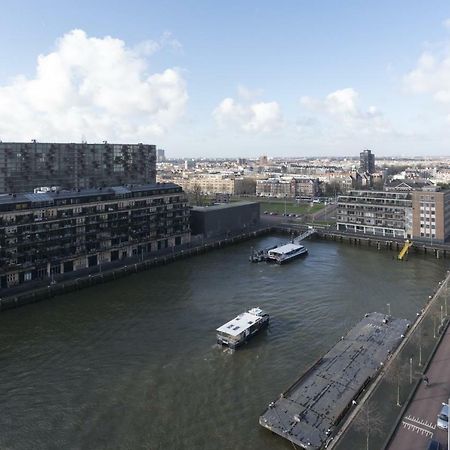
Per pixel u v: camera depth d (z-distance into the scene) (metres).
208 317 124.62
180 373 93.62
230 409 80.25
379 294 143.88
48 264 155.62
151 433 73.94
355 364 92.19
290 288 151.75
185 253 199.00
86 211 168.62
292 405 78.00
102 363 98.00
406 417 72.12
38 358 100.12
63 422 77.31
